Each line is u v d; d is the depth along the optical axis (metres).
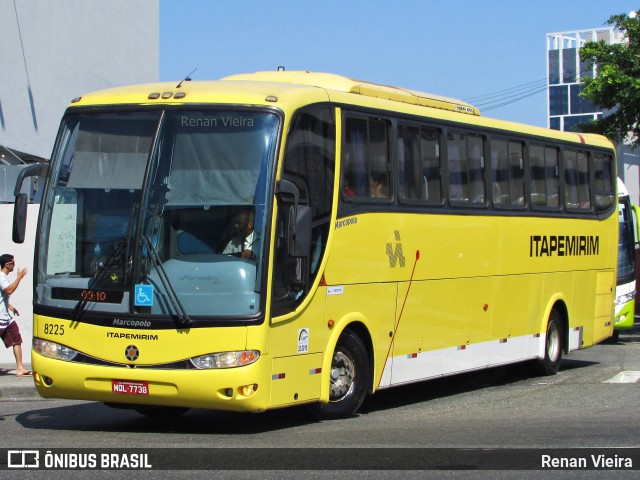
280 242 10.32
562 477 8.54
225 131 10.36
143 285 10.09
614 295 19.02
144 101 10.63
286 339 10.41
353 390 11.82
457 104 14.46
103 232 10.41
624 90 25.48
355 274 11.66
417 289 12.93
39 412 13.03
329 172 11.24
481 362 14.55
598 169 18.36
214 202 10.20
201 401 9.93
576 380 16.28
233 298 9.96
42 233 10.76
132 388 10.08
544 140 16.33
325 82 12.26
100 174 10.59
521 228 15.52
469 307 14.16
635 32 25.95
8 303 16.09
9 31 22.44
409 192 12.79
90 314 10.28
